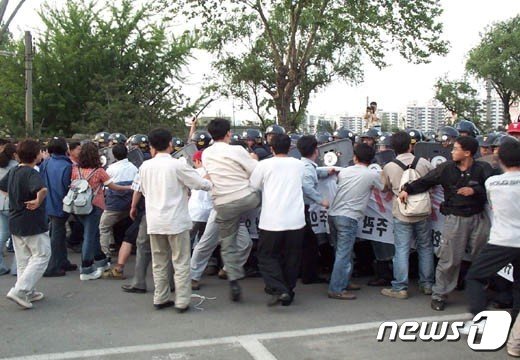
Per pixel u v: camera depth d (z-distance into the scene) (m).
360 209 6.56
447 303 6.39
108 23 31.61
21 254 6.34
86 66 30.55
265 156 8.69
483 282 5.21
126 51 31.95
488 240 5.52
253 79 31.09
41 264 6.22
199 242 6.95
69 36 30.70
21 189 6.10
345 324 5.68
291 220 6.09
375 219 7.11
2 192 6.37
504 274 5.90
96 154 7.51
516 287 5.20
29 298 6.41
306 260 7.27
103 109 26.55
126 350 4.98
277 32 28.69
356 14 22.20
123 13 31.83
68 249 9.53
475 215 5.84
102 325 5.64
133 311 6.11
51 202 7.58
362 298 6.62
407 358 4.81
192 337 5.30
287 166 6.19
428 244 6.68
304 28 27.50
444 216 6.61
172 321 5.77
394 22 22.52
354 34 24.03
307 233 7.23
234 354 4.90
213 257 7.84
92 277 7.50
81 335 5.35
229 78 32.19
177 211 5.96
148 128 27.34
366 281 7.52
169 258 6.20
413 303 6.41
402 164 6.52
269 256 6.22
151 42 32.28
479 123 35.31
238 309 6.18
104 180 7.56
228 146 6.31
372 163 7.91
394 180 6.52
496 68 35.94
